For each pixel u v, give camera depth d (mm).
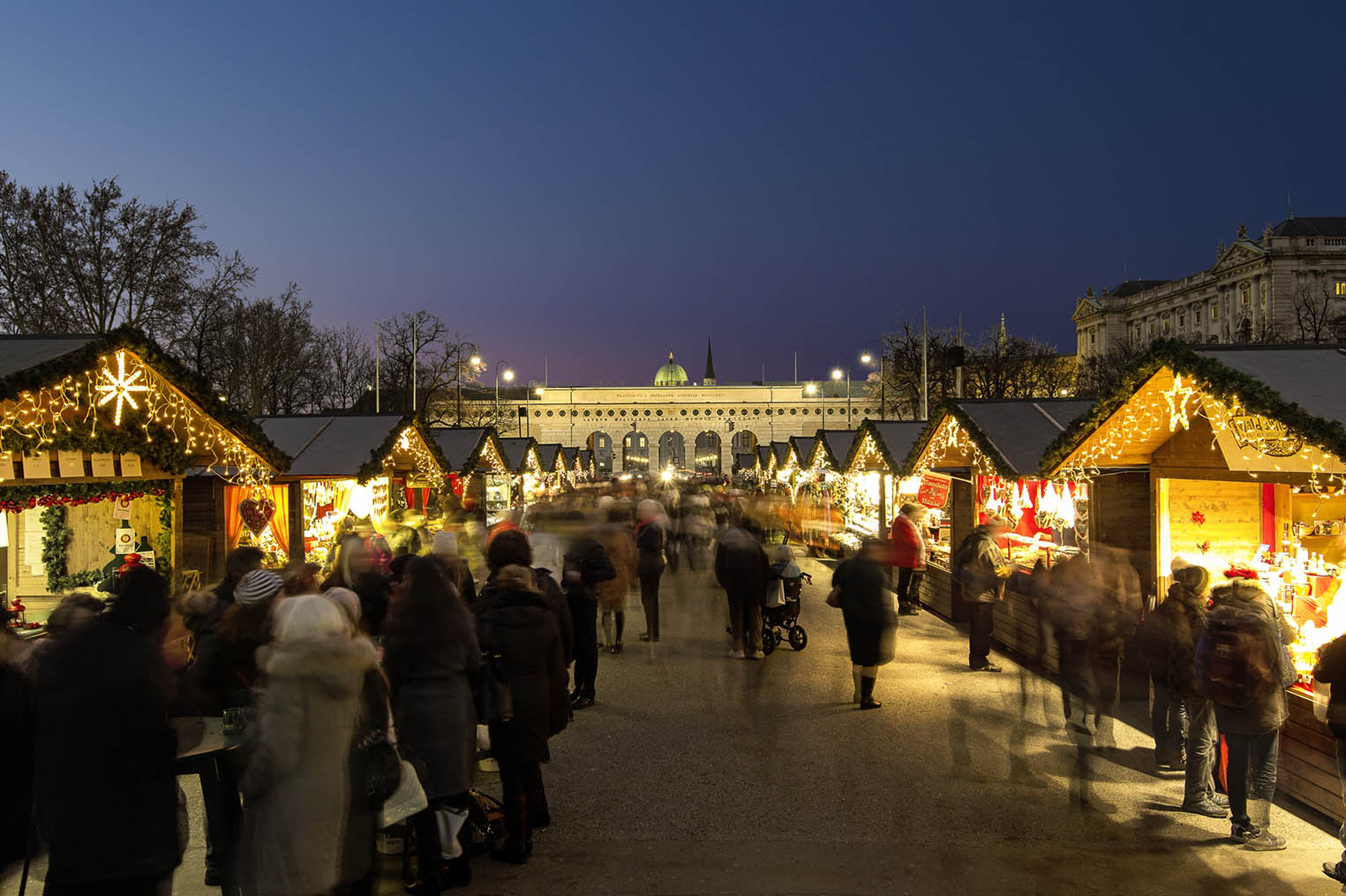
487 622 5738
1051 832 6070
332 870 4039
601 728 8609
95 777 3766
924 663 11367
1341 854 5734
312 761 4055
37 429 8352
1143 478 10984
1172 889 5219
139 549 10906
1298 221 80188
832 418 98062
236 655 5312
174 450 9984
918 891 5191
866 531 22859
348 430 16266
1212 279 85875
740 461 107125
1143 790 6922
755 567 11562
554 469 34281
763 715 8969
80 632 3924
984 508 15875
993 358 44250
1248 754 5867
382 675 4703
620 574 12172
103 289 31719
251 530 13297
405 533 16906
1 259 30734
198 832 6238
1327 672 5434
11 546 13914
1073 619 6891
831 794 6789
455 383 44719
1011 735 8320
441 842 5207
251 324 41750
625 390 98812
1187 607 6836
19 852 4457
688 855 5723
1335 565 8844
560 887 5281
